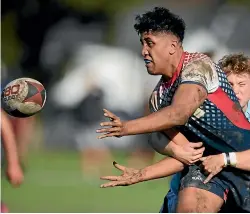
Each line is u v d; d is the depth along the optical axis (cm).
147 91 6550
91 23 9669
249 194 2411
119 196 4656
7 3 9281
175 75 2322
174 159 2378
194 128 2348
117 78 8575
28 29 9419
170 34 2305
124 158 7112
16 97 2297
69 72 9406
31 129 7269
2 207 2934
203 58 2311
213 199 2348
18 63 9431
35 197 4591
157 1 9500
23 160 5975
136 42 9362
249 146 2384
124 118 7950
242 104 2455
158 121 2181
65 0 9438
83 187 5144
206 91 2262
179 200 2352
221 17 9438
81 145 6669
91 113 6750
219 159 2314
